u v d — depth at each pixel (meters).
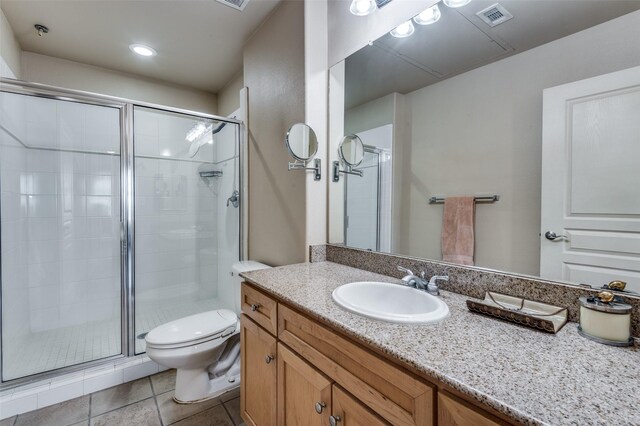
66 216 2.45
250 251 2.46
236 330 1.83
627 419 0.47
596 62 0.86
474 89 1.15
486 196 1.11
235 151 2.64
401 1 1.38
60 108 2.39
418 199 1.34
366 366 0.80
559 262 0.93
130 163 2.30
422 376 0.68
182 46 2.44
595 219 0.86
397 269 1.38
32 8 1.94
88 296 2.55
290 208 1.89
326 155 1.80
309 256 1.74
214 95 3.37
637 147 0.79
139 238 2.76
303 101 1.74
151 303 2.85
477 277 1.10
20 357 2.01
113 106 2.21
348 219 1.69
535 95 0.99
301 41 1.75
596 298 0.79
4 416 1.57
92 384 1.81
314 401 0.99
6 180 1.98
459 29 1.19
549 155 0.95
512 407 0.50
